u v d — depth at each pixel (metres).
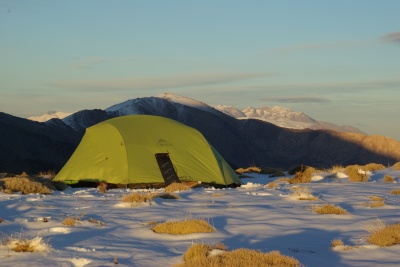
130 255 10.13
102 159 25.84
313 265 9.67
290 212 15.72
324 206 15.74
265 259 9.27
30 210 15.54
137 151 25.64
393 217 14.80
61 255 9.93
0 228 12.40
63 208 16.34
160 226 12.44
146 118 28.03
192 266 8.95
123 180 24.75
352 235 12.38
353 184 26.17
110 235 12.05
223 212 15.69
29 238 11.41
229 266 8.82
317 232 12.77
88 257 9.88
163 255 10.14
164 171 25.48
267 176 37.03
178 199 18.97
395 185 25.41
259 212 15.64
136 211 15.77
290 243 11.58
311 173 31.55
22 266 9.10
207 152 27.17
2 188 20.67
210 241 11.59
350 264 9.76
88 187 25.47
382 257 10.28
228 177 26.80
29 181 21.72
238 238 12.02
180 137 27.23
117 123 26.81
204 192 21.94
